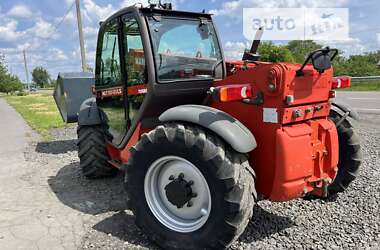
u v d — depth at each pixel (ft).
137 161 10.34
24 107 71.46
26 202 14.05
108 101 14.43
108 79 14.07
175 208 10.32
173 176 10.25
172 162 10.11
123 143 12.74
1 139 30.17
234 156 9.09
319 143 10.22
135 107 12.03
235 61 13.25
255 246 9.94
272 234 10.57
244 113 9.98
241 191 8.79
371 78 58.70
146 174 10.30
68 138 29.40
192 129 9.38
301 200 12.91
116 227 11.57
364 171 15.75
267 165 9.62
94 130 16.07
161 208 10.45
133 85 11.97
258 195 10.19
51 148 25.12
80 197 14.46
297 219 11.49
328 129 10.28
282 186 9.30
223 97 8.90
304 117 9.77
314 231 10.66
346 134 12.50
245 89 9.25
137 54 11.46
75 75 25.45
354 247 9.65
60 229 11.53
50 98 111.24
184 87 11.30
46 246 10.45
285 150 9.16
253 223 11.28
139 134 12.00
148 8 11.10
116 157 15.03
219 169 8.82
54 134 32.09
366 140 22.27
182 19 11.84
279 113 9.21
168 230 10.07
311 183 10.05
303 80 9.51
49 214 12.76
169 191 10.10
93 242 10.60
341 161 12.76
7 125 40.32
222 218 8.94
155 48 10.98
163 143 9.66
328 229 10.73
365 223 10.94
